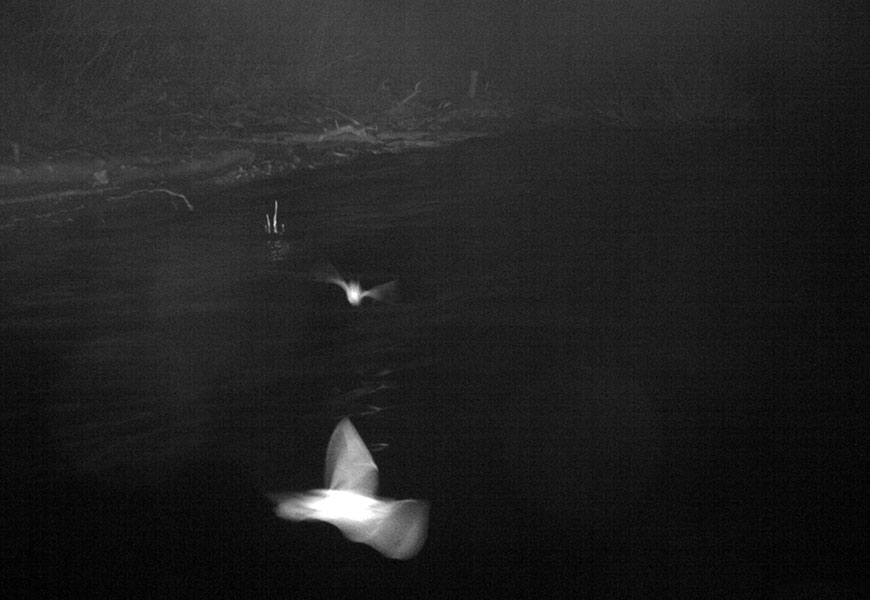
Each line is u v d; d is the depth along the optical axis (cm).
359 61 2127
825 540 444
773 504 474
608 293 812
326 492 478
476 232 1018
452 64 2509
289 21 2025
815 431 554
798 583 411
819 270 891
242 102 1590
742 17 2822
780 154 1638
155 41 1655
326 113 1683
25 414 556
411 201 1173
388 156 1530
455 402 586
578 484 491
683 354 672
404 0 2503
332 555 425
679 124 2080
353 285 817
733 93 2284
